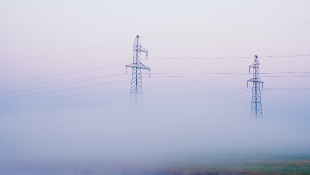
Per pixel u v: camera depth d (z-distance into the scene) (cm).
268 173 5391
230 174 5434
